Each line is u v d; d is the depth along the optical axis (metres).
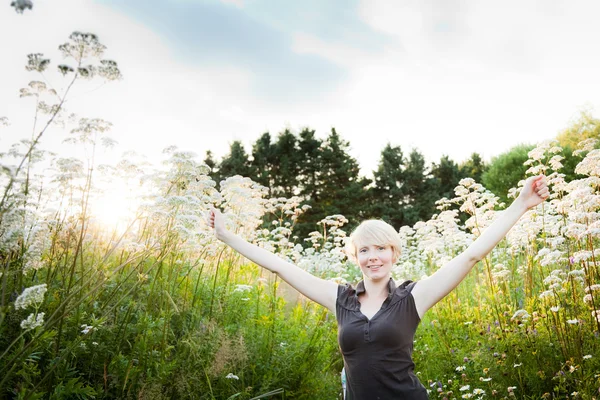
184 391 3.61
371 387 2.50
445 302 6.21
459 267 2.64
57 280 3.98
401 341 2.54
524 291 5.63
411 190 32.09
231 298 5.11
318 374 4.73
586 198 4.30
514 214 2.72
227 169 29.30
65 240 3.92
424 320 6.02
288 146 30.84
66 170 3.56
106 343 3.60
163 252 3.86
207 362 3.87
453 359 5.02
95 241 5.12
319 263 7.88
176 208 3.88
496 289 5.62
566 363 4.10
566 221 5.25
